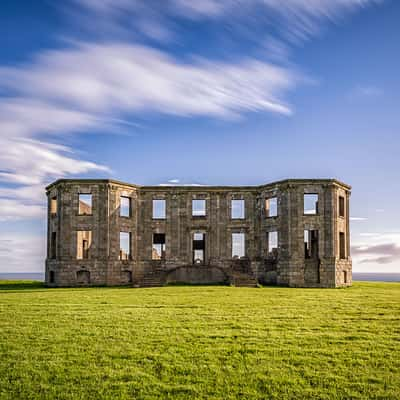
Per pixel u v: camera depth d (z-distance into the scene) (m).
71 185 58.19
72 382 14.41
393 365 15.72
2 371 15.35
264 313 25.81
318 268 54.81
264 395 13.46
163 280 54.47
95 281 56.97
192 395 13.47
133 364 15.95
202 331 20.56
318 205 56.28
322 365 15.76
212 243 61.69
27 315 25.16
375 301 31.73
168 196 62.47
